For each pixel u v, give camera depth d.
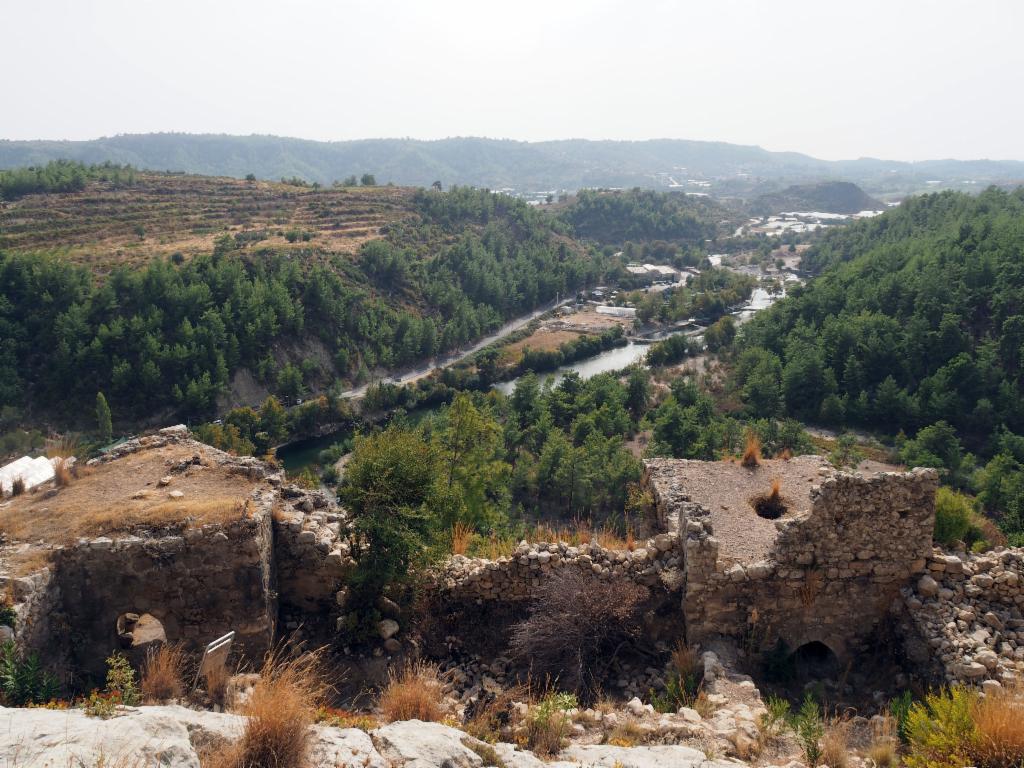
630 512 39.62
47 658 11.23
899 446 59.78
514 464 53.34
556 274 139.75
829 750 8.24
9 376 67.31
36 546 11.83
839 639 12.23
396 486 12.92
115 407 68.75
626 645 12.34
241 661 12.12
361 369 86.50
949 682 10.35
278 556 13.51
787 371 72.31
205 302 77.75
